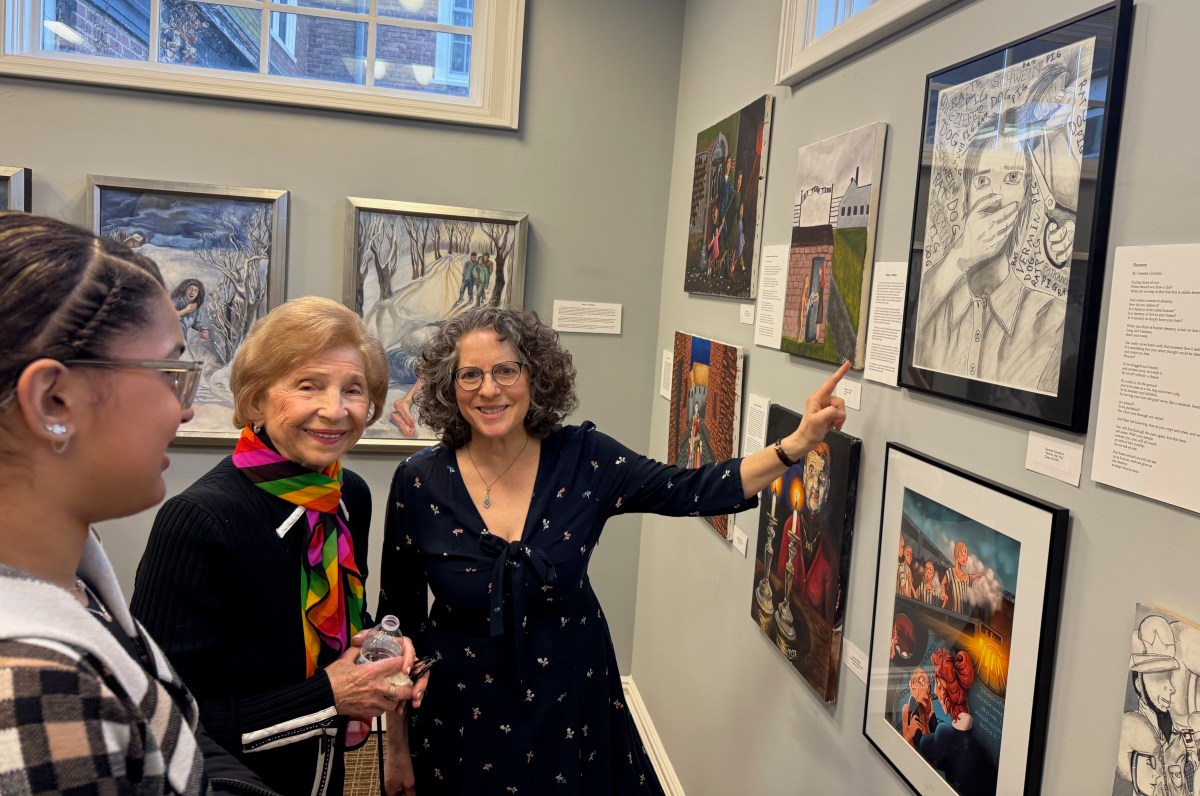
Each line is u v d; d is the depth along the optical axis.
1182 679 0.85
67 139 2.59
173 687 0.66
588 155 2.93
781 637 1.83
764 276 2.02
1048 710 1.07
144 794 0.55
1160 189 0.90
